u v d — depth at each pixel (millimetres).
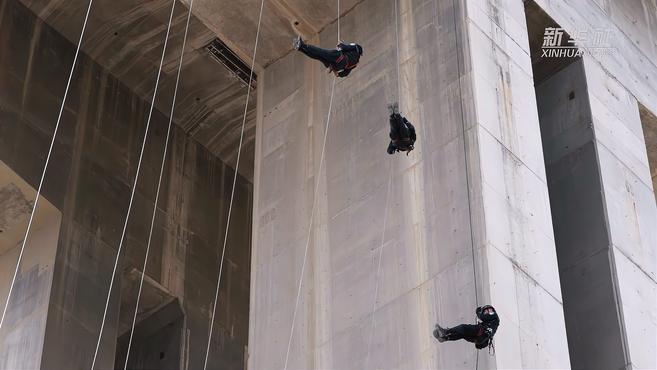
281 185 39781
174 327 49906
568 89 43031
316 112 40531
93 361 41750
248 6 42156
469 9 38000
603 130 42094
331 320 35438
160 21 48094
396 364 33000
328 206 37844
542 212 35281
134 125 50531
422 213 34906
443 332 29172
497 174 34594
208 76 50500
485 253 32531
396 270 34594
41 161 45625
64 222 45406
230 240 53344
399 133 31562
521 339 31875
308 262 37156
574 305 39219
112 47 49312
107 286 46000
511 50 38562
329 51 30688
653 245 40906
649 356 37688
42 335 42594
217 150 54125
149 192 50125
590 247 39719
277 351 36219
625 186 41406
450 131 35688
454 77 36719
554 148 42344
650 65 47469
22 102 45906
